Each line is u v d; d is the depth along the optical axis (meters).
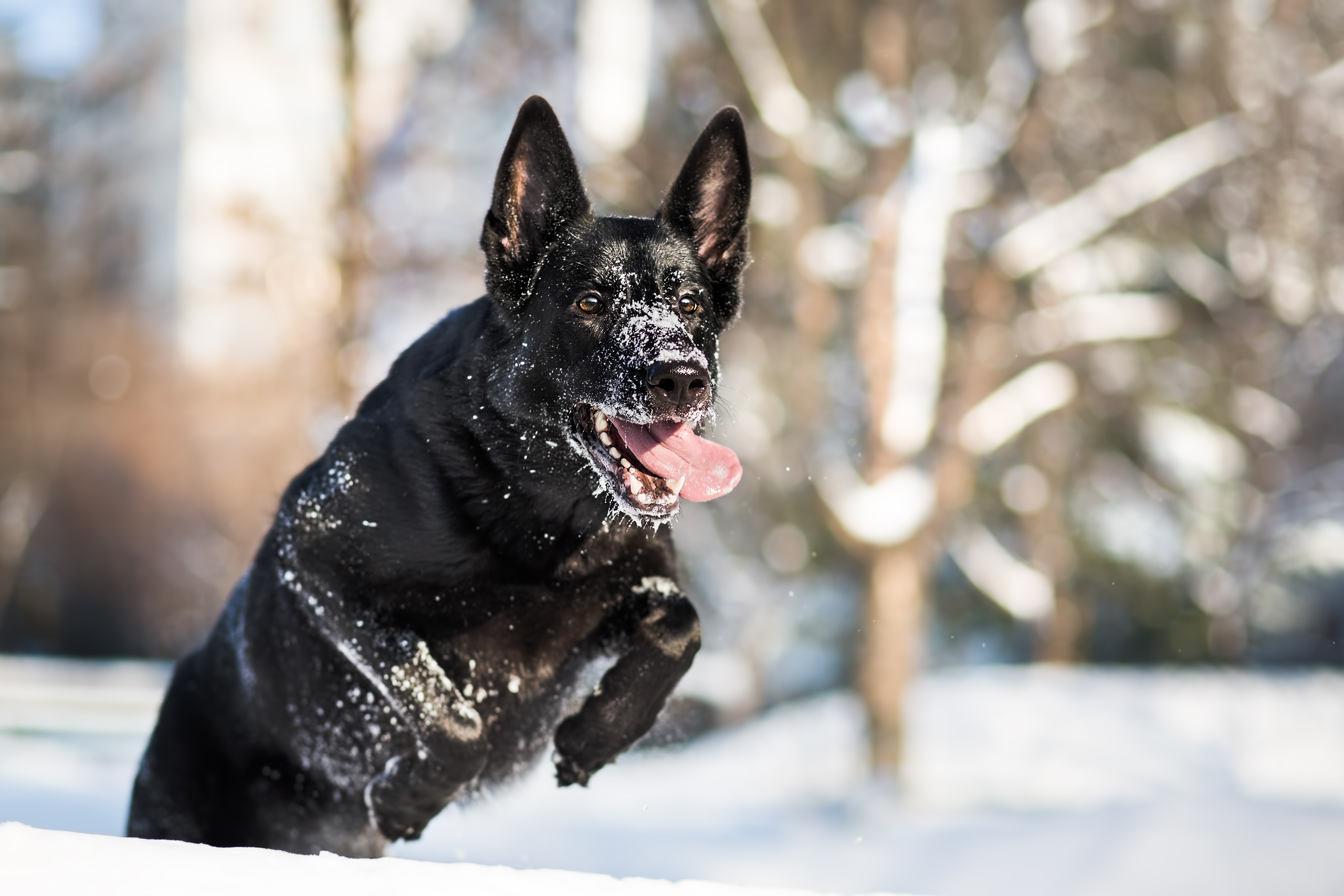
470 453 3.87
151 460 28.23
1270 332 20.03
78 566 30.00
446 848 7.70
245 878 2.54
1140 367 19.80
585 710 3.95
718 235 4.37
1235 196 18.14
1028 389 16.20
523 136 4.07
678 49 18.11
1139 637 23.94
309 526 3.94
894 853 10.95
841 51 17.97
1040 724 17.31
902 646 14.72
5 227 31.62
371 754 4.21
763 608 22.89
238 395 24.16
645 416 3.77
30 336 30.89
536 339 3.96
